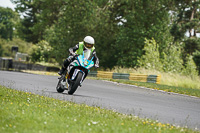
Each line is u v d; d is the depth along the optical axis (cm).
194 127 3175
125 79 10388
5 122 2300
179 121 3447
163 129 2634
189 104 5341
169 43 16438
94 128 2334
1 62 13825
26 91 4700
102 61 17162
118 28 18075
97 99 4603
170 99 5850
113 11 19238
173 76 11281
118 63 16288
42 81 6894
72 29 16225
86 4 15888
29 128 2162
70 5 16412
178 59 14800
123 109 3884
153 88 7769
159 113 3884
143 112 3828
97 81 8406
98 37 16688
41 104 3312
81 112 3042
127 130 2309
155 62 13050
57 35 16312
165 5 17200
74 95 4762
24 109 2859
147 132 2386
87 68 4341
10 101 3228
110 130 2266
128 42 16062
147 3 16650
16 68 14212
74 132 2142
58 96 4381
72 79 4428
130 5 17262
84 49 4381
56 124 2347
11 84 5606
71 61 4453
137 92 6556
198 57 19300
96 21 16225
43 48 19875
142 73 11362
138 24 16488
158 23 16512
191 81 10588
